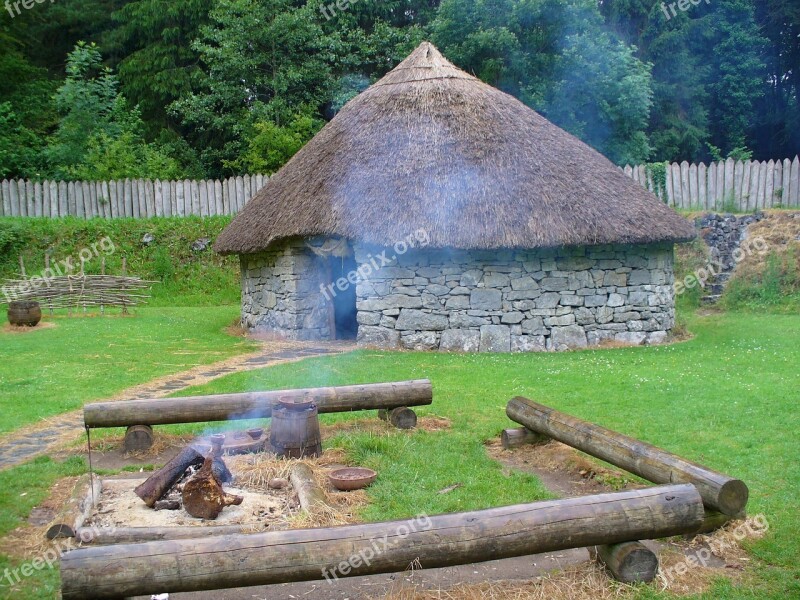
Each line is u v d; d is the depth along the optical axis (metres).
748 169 21.33
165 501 5.89
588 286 14.40
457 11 28.45
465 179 13.76
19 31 33.16
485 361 12.66
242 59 29.52
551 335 14.27
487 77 27.89
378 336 14.62
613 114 28.47
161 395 9.77
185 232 24.95
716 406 8.79
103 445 7.69
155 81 32.69
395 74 16.28
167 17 33.00
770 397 9.13
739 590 4.62
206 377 11.23
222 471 6.30
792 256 19.27
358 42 30.83
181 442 7.85
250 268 17.72
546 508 4.52
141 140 31.92
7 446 7.60
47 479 6.48
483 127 14.51
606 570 4.79
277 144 27.53
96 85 31.14
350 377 11.02
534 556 5.20
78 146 29.72
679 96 33.41
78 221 24.92
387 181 13.96
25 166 29.38
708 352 13.12
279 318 16.27
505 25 28.12
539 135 14.84
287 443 7.06
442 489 6.33
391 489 6.26
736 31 33.44
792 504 5.81
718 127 34.94
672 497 4.68
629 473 6.66
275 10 29.97
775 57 35.47
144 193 25.80
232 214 25.73
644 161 29.25
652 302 14.74
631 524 4.57
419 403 8.30
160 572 3.92
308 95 30.19
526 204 13.50
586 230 13.38
